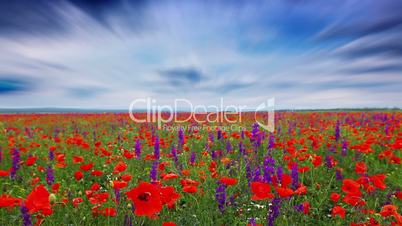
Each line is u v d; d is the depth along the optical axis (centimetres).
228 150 757
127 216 354
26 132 1289
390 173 707
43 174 702
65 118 2191
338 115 2109
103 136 1205
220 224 441
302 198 558
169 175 379
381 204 546
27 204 266
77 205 428
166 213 433
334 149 827
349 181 349
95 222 430
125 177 374
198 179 566
